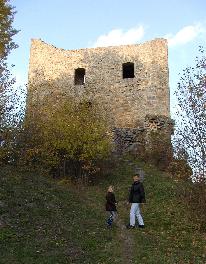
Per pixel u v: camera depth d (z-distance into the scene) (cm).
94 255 1098
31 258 1029
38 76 2811
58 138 1947
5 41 2148
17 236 1141
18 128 1969
